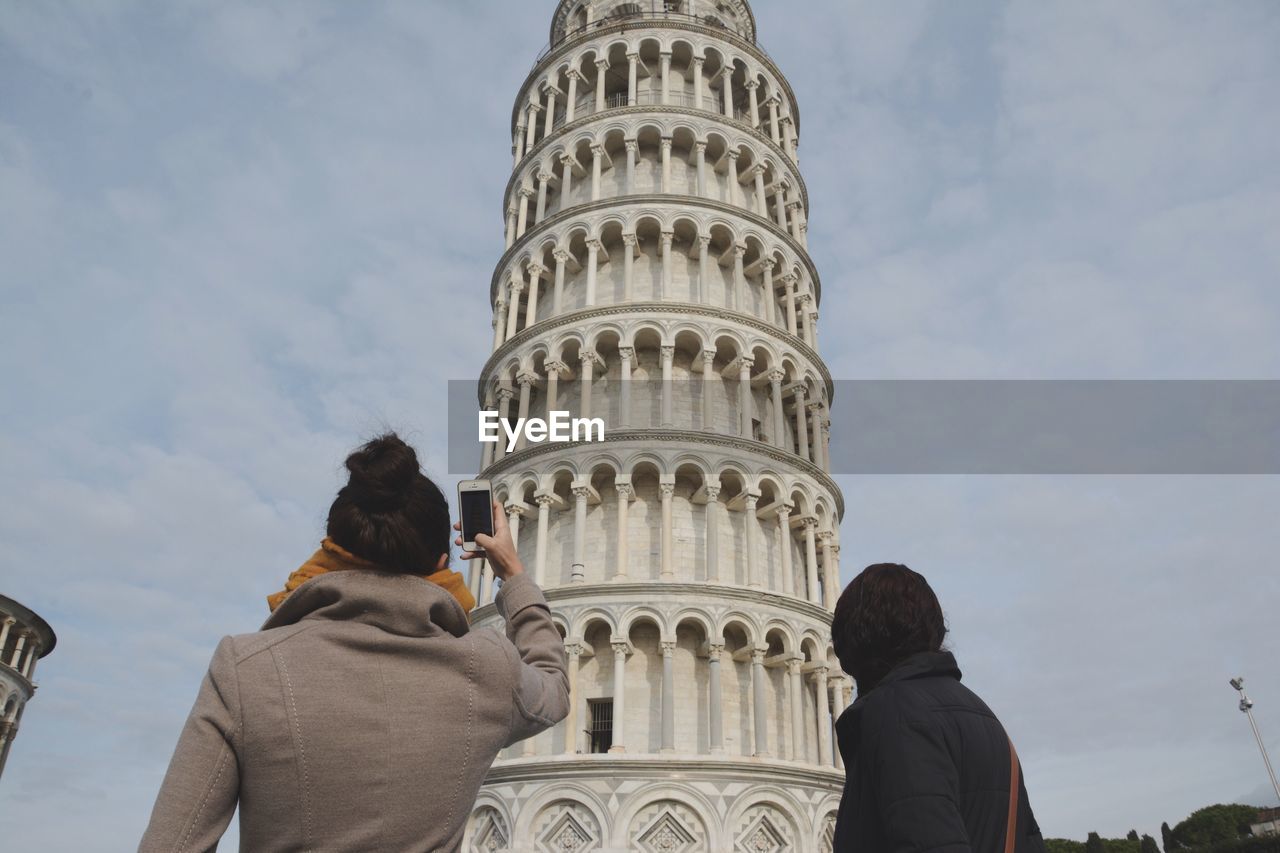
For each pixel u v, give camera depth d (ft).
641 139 189.57
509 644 13.83
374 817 11.48
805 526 159.53
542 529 151.84
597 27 215.72
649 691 139.95
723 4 229.04
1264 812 403.54
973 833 14.37
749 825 126.82
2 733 231.50
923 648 17.66
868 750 15.24
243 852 11.52
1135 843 417.49
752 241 181.47
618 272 177.47
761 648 140.26
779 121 212.02
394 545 13.12
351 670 12.04
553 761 128.36
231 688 11.51
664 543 145.79
